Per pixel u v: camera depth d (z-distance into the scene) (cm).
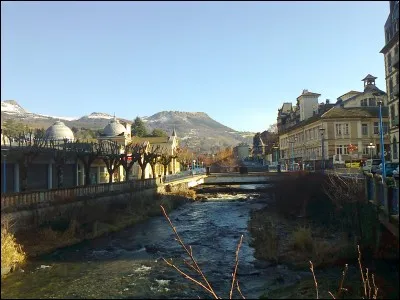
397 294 1414
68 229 2652
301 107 8331
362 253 1892
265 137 15125
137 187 4375
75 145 4294
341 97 7394
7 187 3434
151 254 2277
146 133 13338
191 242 2581
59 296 1591
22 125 6844
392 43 4644
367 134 6191
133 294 1611
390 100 4891
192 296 1580
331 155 6131
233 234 2831
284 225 2961
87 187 3369
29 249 2269
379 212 1770
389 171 3000
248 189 6469
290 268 1877
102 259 2156
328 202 3047
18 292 1638
